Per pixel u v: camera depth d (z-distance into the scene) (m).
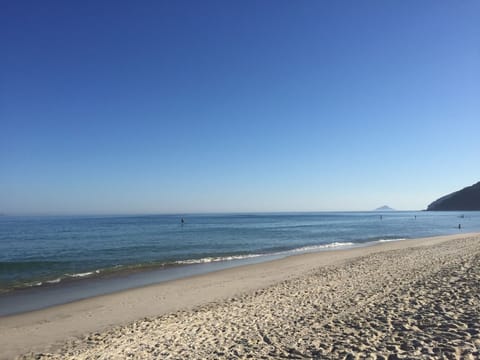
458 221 110.06
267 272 21.91
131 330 11.24
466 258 19.03
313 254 30.67
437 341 7.26
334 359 7.02
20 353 9.95
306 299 13.00
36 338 11.20
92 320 13.00
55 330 11.98
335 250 33.91
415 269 17.14
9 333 11.76
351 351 7.30
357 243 42.09
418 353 6.78
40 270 24.94
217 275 21.59
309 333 8.84
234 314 11.87
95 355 9.05
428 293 11.32
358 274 17.80
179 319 12.02
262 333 9.33
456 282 12.52
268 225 94.50
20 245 43.41
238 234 60.22
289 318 10.52
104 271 24.09
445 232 63.31
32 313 14.16
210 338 9.40
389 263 20.94
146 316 13.20
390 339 7.71
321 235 57.44
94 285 19.58
